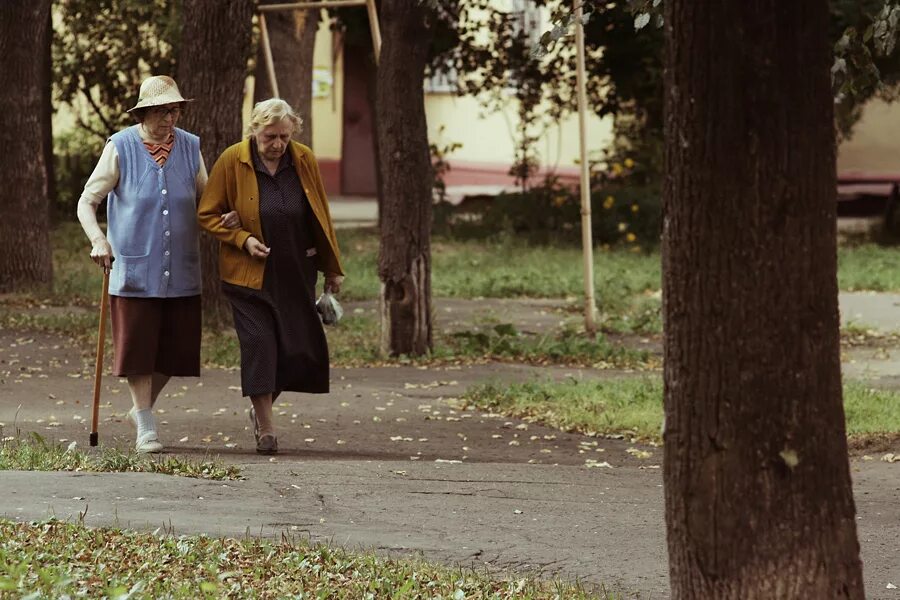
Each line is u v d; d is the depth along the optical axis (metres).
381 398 14.88
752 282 5.42
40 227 23.73
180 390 14.99
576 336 19.56
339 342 19.12
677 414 5.61
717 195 5.41
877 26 8.51
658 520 9.15
